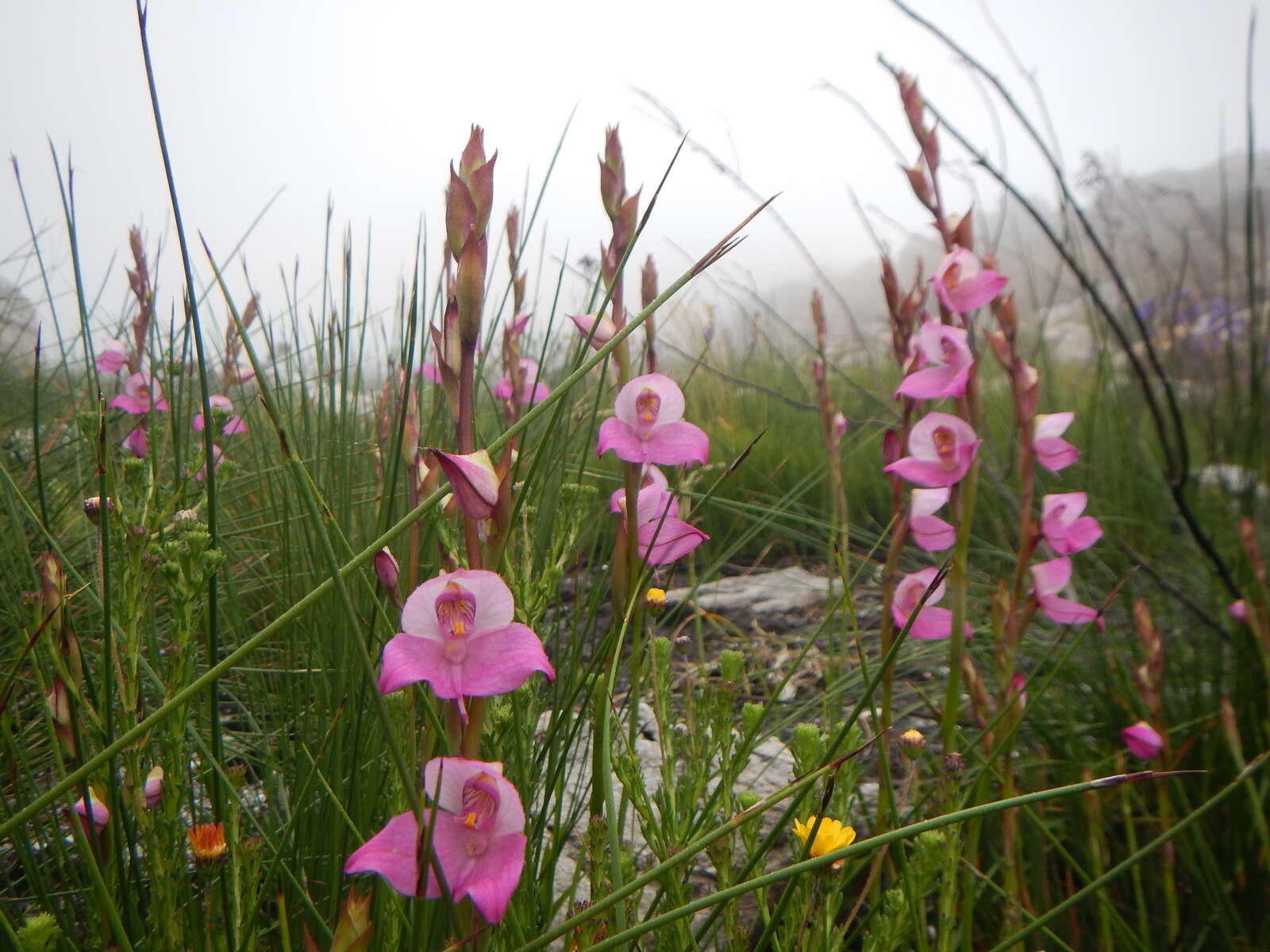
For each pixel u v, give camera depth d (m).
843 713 0.71
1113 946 0.52
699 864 0.54
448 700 0.25
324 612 0.51
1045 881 0.52
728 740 0.39
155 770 0.35
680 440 0.38
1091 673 0.69
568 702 0.41
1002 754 0.42
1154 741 0.50
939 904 0.39
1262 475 0.91
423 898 0.24
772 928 0.35
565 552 0.39
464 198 0.25
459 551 0.33
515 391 0.46
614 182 0.37
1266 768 0.54
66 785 0.26
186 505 0.50
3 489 0.50
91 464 0.64
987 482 0.93
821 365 0.62
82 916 0.41
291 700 0.52
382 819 0.42
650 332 0.42
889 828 0.44
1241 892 0.53
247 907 0.32
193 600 0.31
